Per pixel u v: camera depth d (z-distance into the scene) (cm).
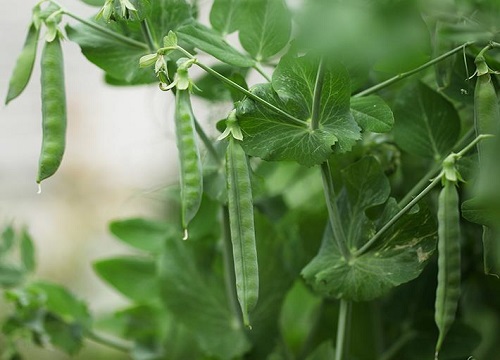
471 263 77
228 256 73
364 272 64
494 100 60
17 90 65
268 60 68
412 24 61
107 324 85
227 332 76
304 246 77
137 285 84
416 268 63
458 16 66
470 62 66
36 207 182
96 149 183
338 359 66
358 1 61
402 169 75
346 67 64
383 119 63
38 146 184
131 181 178
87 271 169
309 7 59
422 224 63
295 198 85
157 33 67
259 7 67
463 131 74
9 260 84
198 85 77
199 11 75
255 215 75
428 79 74
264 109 61
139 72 68
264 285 75
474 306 82
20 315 81
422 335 75
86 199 180
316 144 61
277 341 76
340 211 65
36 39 65
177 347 82
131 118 181
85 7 145
